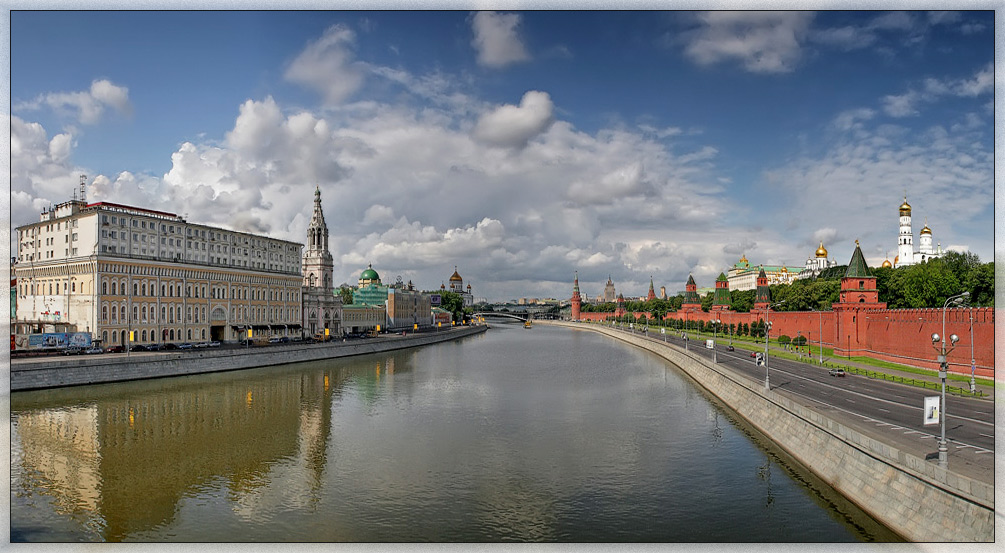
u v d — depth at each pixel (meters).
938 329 95.31
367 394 95.19
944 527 34.47
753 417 71.88
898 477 39.62
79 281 119.06
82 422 72.88
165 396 89.69
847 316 122.38
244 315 151.62
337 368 129.75
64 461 57.88
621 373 125.81
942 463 36.12
